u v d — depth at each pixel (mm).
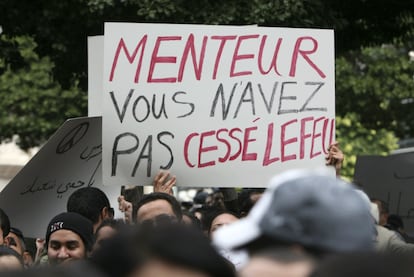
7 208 8016
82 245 6371
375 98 20891
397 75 21047
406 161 12430
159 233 2564
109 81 7234
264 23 11258
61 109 23734
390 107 21312
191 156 7230
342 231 2555
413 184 12391
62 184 8062
